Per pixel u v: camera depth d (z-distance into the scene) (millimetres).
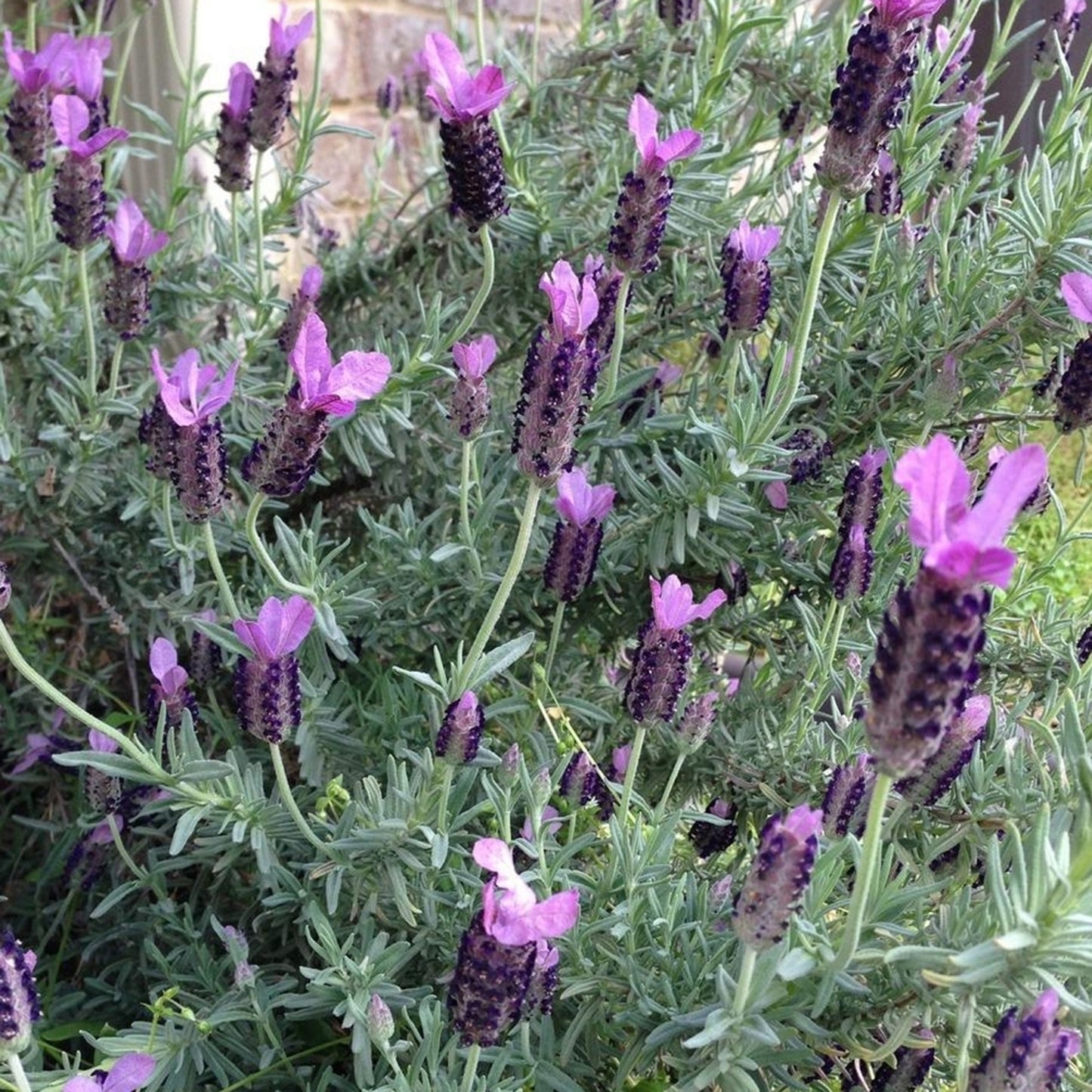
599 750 382
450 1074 280
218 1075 295
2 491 388
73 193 345
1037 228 336
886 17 254
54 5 525
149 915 352
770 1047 256
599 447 378
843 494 375
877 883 259
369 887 307
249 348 412
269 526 447
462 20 671
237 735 386
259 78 373
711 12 403
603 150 468
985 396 372
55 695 271
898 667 194
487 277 329
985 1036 263
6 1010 235
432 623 378
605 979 282
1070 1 376
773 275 398
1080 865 211
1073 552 506
